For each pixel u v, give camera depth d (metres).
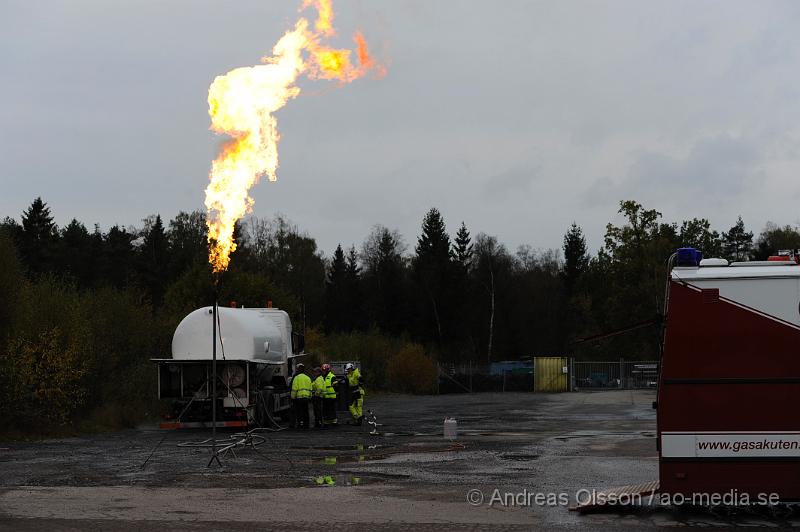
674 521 11.86
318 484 14.85
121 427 28.55
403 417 34.38
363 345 60.62
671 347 12.20
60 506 12.60
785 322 11.97
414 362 61.28
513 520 11.74
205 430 27.89
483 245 108.50
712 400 12.05
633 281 69.25
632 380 64.88
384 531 10.96
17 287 26.31
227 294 47.25
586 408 40.34
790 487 11.84
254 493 13.85
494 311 97.31
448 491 14.08
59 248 85.00
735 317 12.08
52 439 24.33
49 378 25.95
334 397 29.09
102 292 33.31
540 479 15.46
